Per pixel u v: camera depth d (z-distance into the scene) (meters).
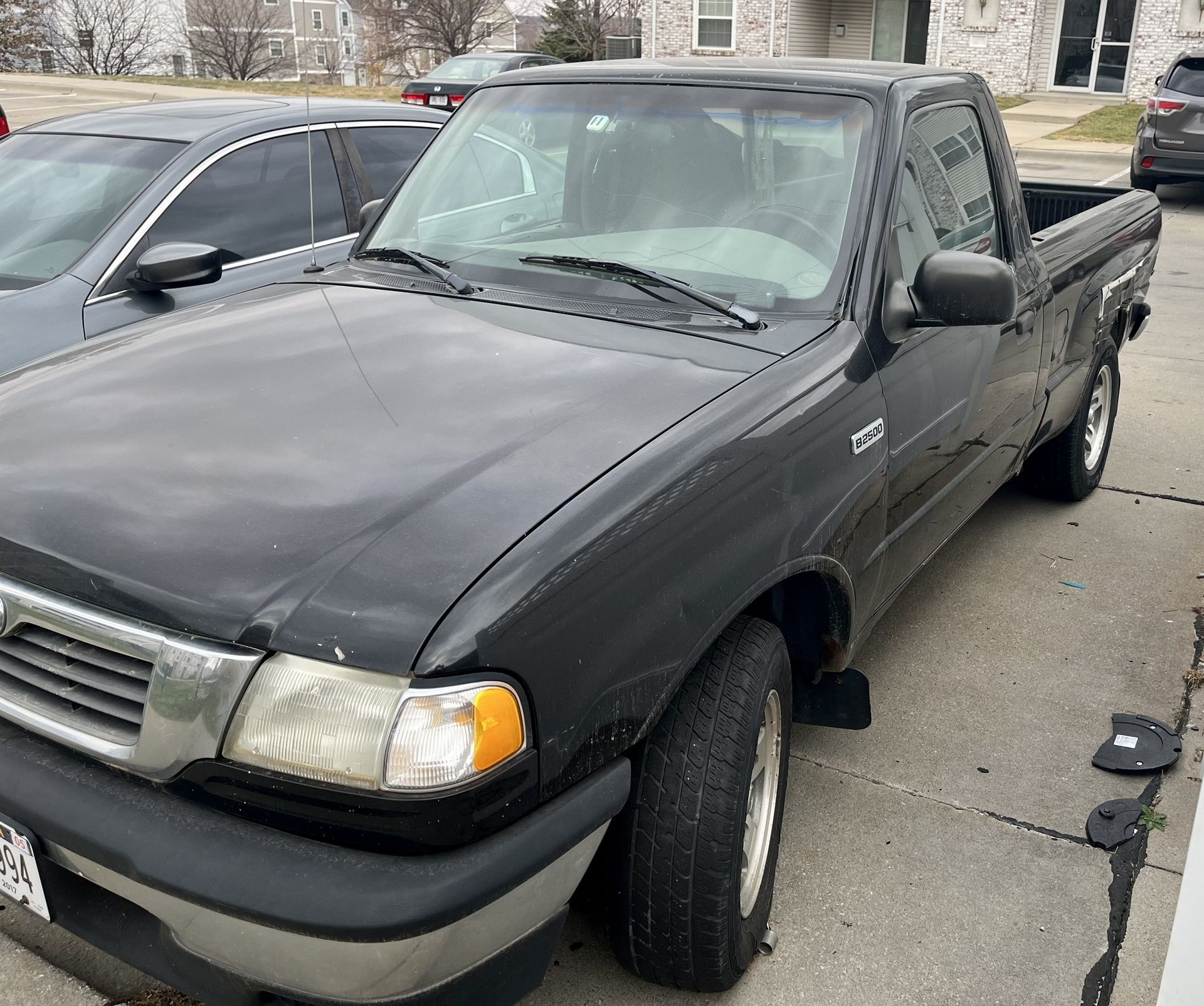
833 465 2.57
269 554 1.88
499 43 46.09
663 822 2.19
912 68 3.46
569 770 1.90
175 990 2.46
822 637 2.82
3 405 2.47
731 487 2.25
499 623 1.79
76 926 1.99
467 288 2.97
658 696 2.06
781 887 2.85
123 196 4.64
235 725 1.77
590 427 2.24
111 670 1.88
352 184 5.37
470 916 1.76
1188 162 13.81
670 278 2.88
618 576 1.98
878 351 2.81
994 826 3.11
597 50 30.61
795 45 25.67
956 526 3.67
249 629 1.78
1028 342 3.87
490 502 1.98
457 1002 1.85
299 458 2.12
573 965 2.57
